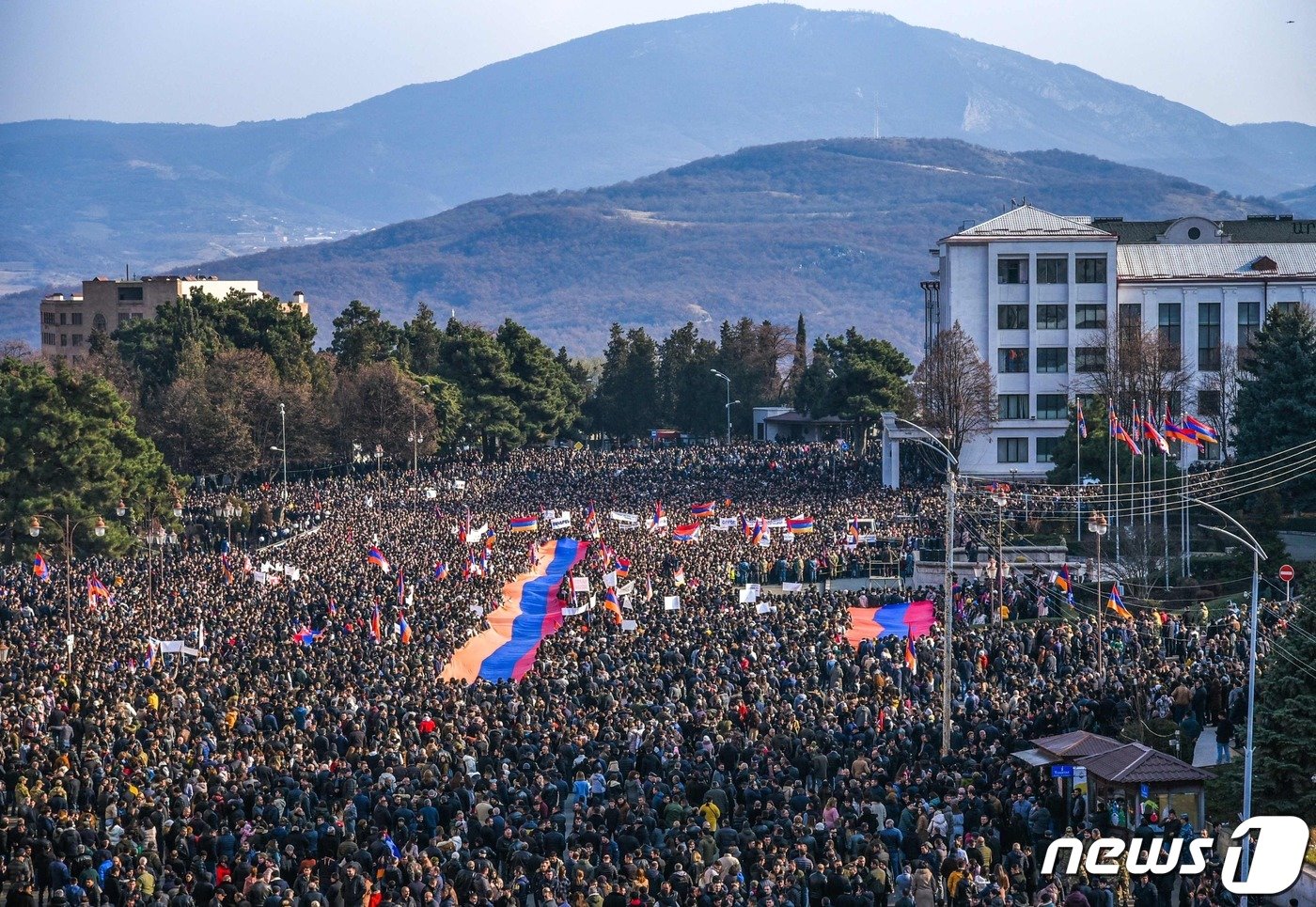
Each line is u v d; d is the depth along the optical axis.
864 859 51.34
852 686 80.31
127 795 59.06
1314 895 52.84
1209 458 193.00
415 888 47.66
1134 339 186.50
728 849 52.41
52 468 144.25
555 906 47.59
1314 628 64.38
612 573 103.69
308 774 61.78
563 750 64.75
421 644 91.81
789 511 161.38
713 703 73.88
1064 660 87.81
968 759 64.00
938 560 135.25
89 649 91.75
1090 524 102.19
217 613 105.00
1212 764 70.56
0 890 51.91
